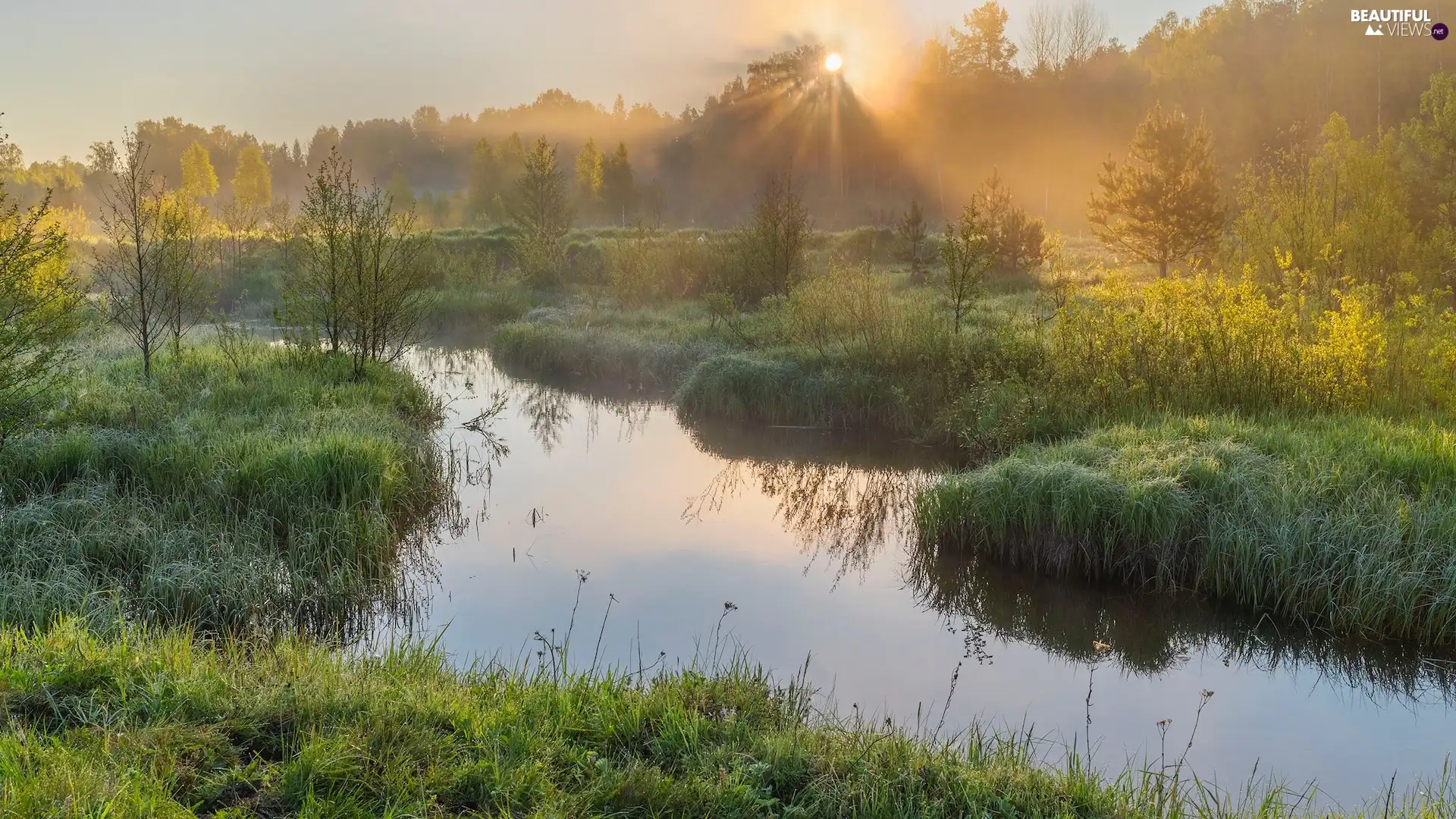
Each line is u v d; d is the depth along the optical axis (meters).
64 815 3.17
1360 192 16.56
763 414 15.47
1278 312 11.67
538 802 3.66
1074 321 12.89
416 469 10.84
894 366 15.45
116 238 13.55
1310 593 7.39
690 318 23.52
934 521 9.32
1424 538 7.21
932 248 32.56
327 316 14.59
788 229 25.30
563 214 36.75
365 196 14.45
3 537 7.10
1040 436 11.65
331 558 8.23
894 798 3.96
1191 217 26.58
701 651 6.79
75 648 4.81
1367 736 5.76
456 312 27.19
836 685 6.36
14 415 8.54
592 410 17.11
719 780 3.95
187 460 9.08
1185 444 9.23
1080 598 8.15
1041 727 5.80
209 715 4.14
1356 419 9.87
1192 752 5.50
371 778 3.70
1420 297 11.56
